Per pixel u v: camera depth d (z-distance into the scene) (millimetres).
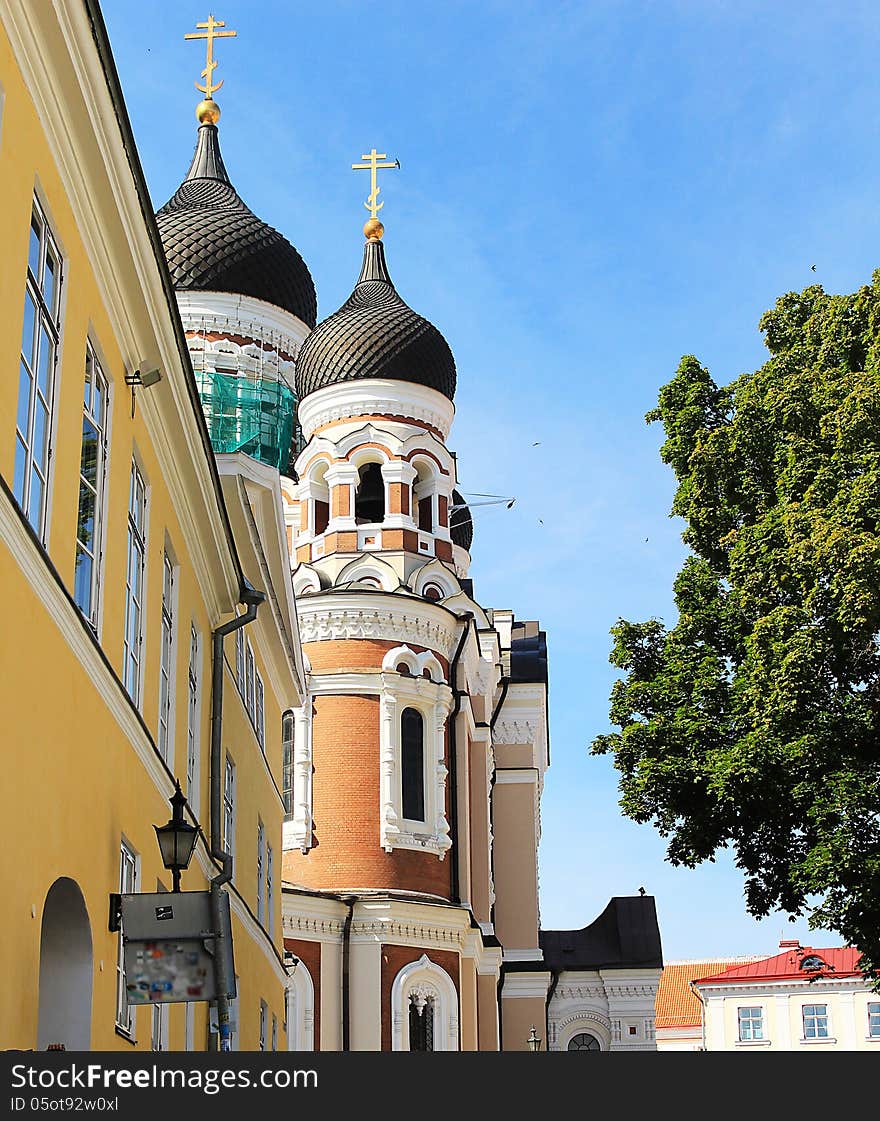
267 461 24094
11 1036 10336
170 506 17781
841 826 22719
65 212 12258
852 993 66938
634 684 25469
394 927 40969
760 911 24359
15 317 10562
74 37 11227
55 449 12070
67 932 12953
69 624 11922
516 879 52500
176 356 15945
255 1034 25391
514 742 53844
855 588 21922
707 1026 68938
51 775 11555
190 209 47938
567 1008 54219
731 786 23344
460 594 46375
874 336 25391
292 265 48031
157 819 16375
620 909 56469
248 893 24781
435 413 48250
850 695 23438
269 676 28594
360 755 42750
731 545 25094
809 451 24703
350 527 46031
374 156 53750
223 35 52188
